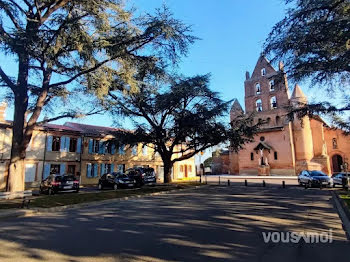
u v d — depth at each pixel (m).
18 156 14.23
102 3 12.12
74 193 17.73
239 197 14.59
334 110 12.59
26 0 13.01
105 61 12.48
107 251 5.26
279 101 44.41
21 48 10.44
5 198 12.96
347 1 9.15
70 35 11.41
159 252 5.15
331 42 9.58
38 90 15.98
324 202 12.23
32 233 6.96
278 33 9.84
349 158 43.28
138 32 12.30
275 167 42.62
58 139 27.41
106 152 31.44
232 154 50.81
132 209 11.14
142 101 20.83
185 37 12.77
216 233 6.57
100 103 16.73
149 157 36.09
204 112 21.09
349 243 5.71
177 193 18.23
